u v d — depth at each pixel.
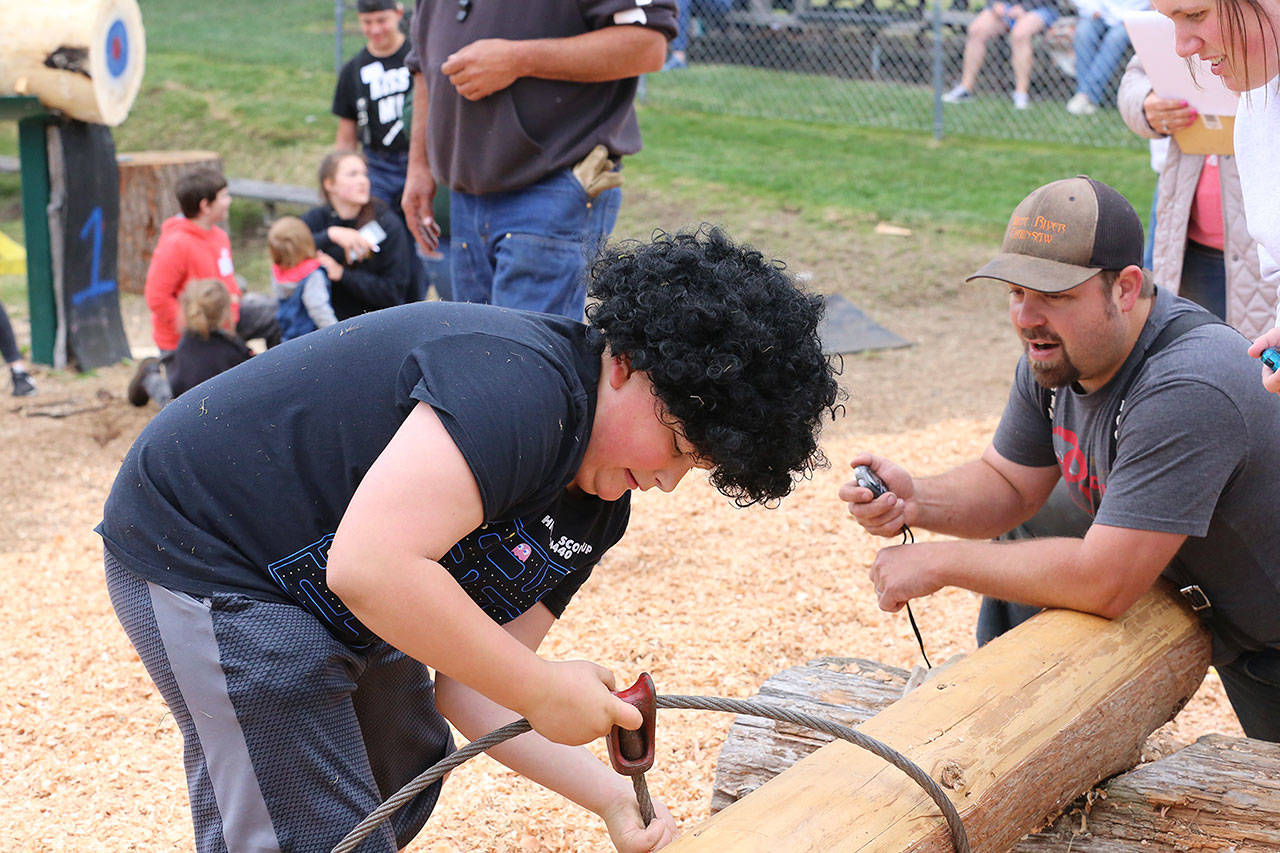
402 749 2.31
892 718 2.24
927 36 12.95
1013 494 3.08
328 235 6.73
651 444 1.84
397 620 1.69
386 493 1.68
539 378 1.79
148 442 1.96
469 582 2.01
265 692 1.85
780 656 4.05
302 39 16.45
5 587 4.82
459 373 1.75
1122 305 2.55
